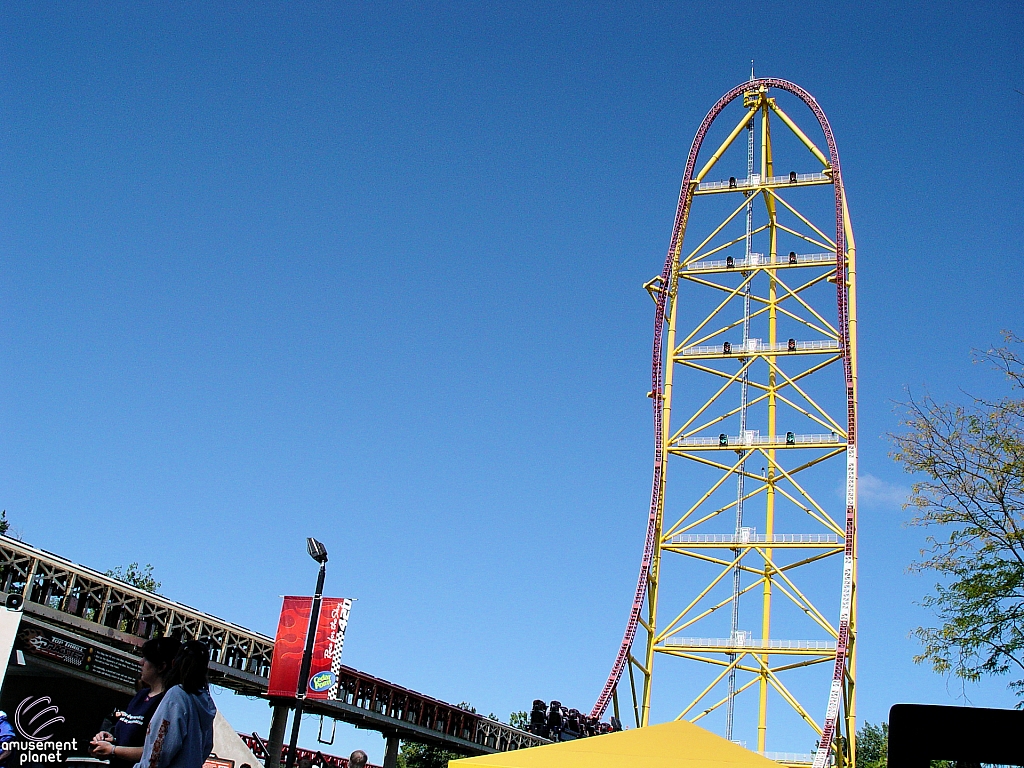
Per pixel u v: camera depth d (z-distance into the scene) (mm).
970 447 37125
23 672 39344
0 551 37000
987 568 36250
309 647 28594
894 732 11117
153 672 11188
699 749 18219
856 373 77000
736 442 77625
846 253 80250
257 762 42594
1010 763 10836
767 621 73875
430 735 63188
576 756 17750
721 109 87312
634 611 77688
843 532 73250
